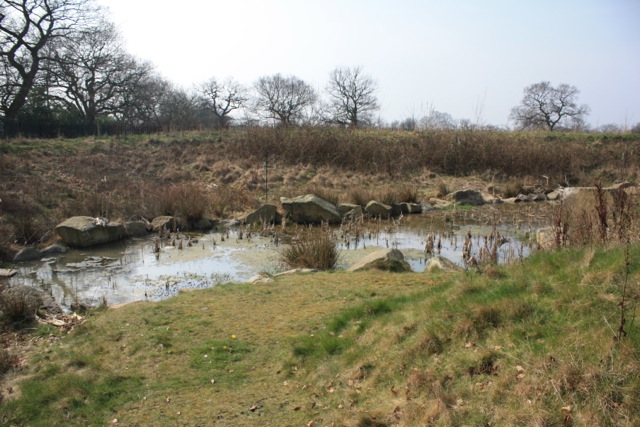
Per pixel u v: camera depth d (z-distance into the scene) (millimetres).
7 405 5109
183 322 7039
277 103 61344
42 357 6363
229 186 21641
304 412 4656
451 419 3850
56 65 37094
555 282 5016
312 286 8289
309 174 24609
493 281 5602
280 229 16500
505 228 16219
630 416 3332
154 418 4773
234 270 11375
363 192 19766
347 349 5520
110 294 9797
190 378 5516
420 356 4789
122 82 43094
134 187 19625
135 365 5930
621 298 4344
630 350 3711
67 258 12812
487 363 4328
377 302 6344
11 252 12750
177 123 41281
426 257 11805
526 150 27094
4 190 16500
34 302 8188
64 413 4961
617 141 31047
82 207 16188
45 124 32500
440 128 33312
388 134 30969
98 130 31359
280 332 6477
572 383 3682
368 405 4508
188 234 15773
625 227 6402
